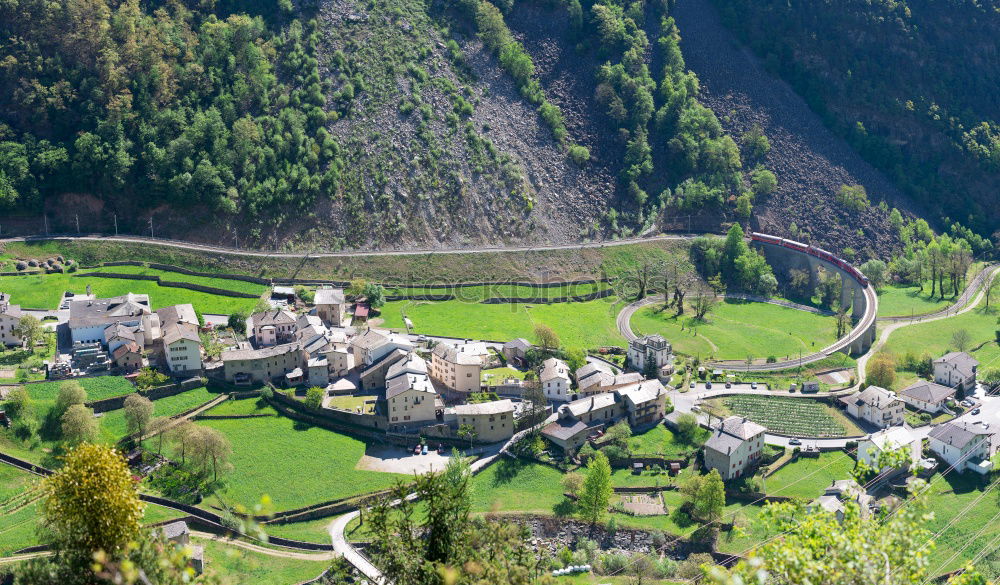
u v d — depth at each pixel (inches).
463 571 3432.6
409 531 3639.3
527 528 4598.9
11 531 7440.9
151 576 3314.5
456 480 7416.3
